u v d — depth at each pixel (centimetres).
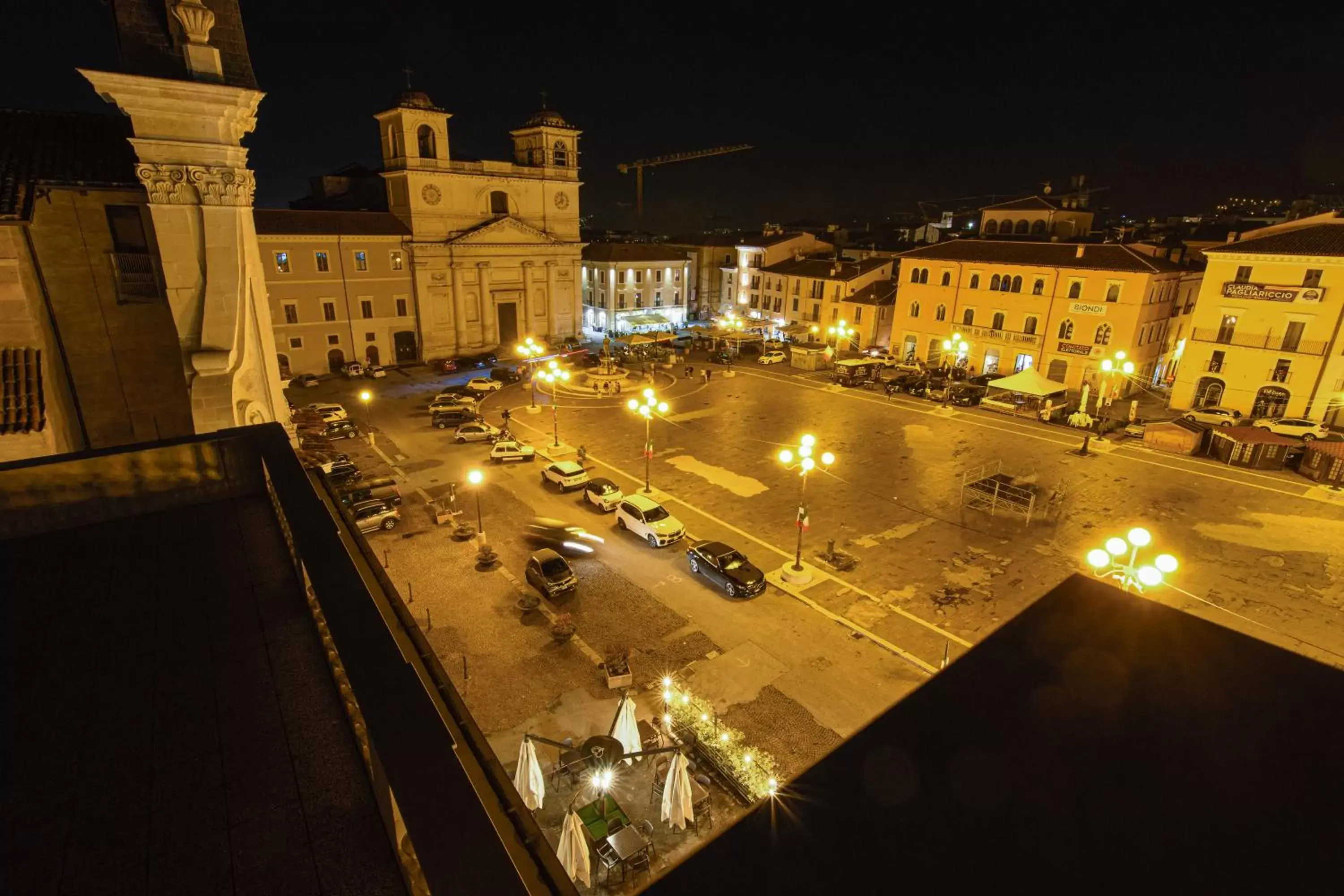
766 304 7606
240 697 526
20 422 1455
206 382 1669
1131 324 4578
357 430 3969
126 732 488
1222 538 2644
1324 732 329
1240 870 259
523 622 2067
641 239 9594
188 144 1548
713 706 1722
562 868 393
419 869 337
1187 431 3616
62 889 368
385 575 744
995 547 2580
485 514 2848
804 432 4044
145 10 1477
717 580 2262
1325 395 3909
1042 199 5756
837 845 274
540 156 6094
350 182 6500
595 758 1411
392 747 369
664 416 4378
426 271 5588
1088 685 362
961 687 366
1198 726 332
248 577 698
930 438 3947
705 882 261
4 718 496
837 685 1812
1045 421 4262
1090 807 288
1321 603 2188
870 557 2505
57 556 735
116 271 1711
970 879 257
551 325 6456
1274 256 3988
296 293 5075
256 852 396
